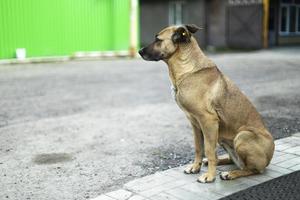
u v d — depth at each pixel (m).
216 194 4.22
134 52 20.02
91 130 7.12
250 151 4.44
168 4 26.02
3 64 16.92
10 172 5.16
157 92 10.73
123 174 5.06
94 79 13.02
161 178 4.71
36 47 17.81
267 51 21.47
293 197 4.11
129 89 11.20
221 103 4.50
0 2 16.72
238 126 4.57
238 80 12.18
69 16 18.42
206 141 4.52
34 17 17.59
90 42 19.11
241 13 23.17
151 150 5.98
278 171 4.77
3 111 8.66
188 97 4.49
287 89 10.55
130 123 7.57
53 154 5.86
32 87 11.55
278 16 24.61
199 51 4.61
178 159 5.58
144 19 27.47
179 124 7.45
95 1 18.94
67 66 16.47
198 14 24.52
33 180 4.90
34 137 6.72
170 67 4.62
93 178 4.94
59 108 8.92
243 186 4.38
